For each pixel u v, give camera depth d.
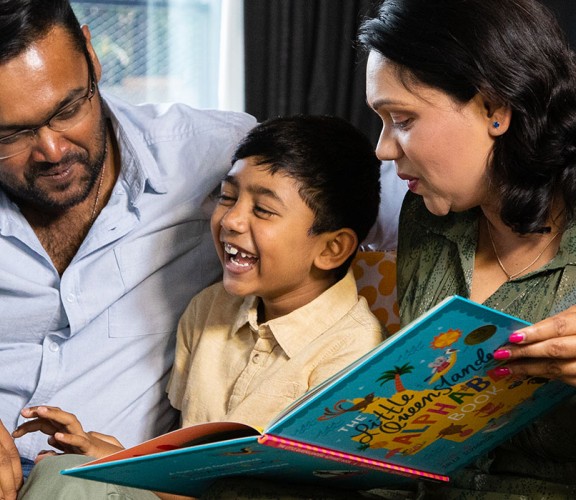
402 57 1.19
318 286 1.51
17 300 1.63
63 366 1.64
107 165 1.67
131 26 3.01
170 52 3.04
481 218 1.34
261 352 1.49
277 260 1.44
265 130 1.48
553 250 1.26
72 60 1.47
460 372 1.08
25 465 1.65
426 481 1.27
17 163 1.52
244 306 1.53
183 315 1.63
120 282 1.63
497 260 1.32
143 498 1.30
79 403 1.64
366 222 1.54
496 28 1.18
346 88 2.86
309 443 1.09
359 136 1.56
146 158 1.64
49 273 1.63
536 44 1.20
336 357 1.43
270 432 1.04
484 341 1.06
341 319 1.48
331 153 1.47
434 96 1.19
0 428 1.38
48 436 1.64
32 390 1.65
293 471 1.19
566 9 2.68
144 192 1.65
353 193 1.49
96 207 1.65
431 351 1.04
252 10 2.81
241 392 1.47
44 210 1.63
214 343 1.55
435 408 1.11
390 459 1.18
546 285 1.24
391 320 1.62
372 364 1.02
